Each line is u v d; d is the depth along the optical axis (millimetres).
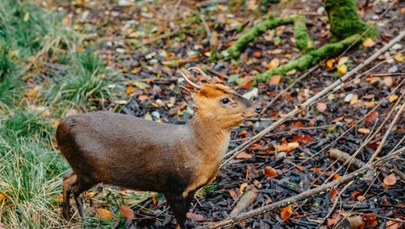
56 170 7777
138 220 7016
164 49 11359
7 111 9031
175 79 10258
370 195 7242
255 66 10430
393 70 9328
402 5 10672
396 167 7570
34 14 11336
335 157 7824
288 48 10648
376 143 7992
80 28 12109
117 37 11828
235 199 7352
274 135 8531
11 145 8078
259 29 10852
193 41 11492
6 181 7289
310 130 8594
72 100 9477
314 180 7430
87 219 6973
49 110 9211
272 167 7879
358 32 10102
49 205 7211
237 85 10000
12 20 11109
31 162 7770
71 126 6344
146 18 12484
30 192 7195
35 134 8523
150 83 10211
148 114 9336
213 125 6051
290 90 9562
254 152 8234
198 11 12438
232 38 11297
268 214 7031
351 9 10133
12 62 9922
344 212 6996
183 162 6133
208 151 6105
